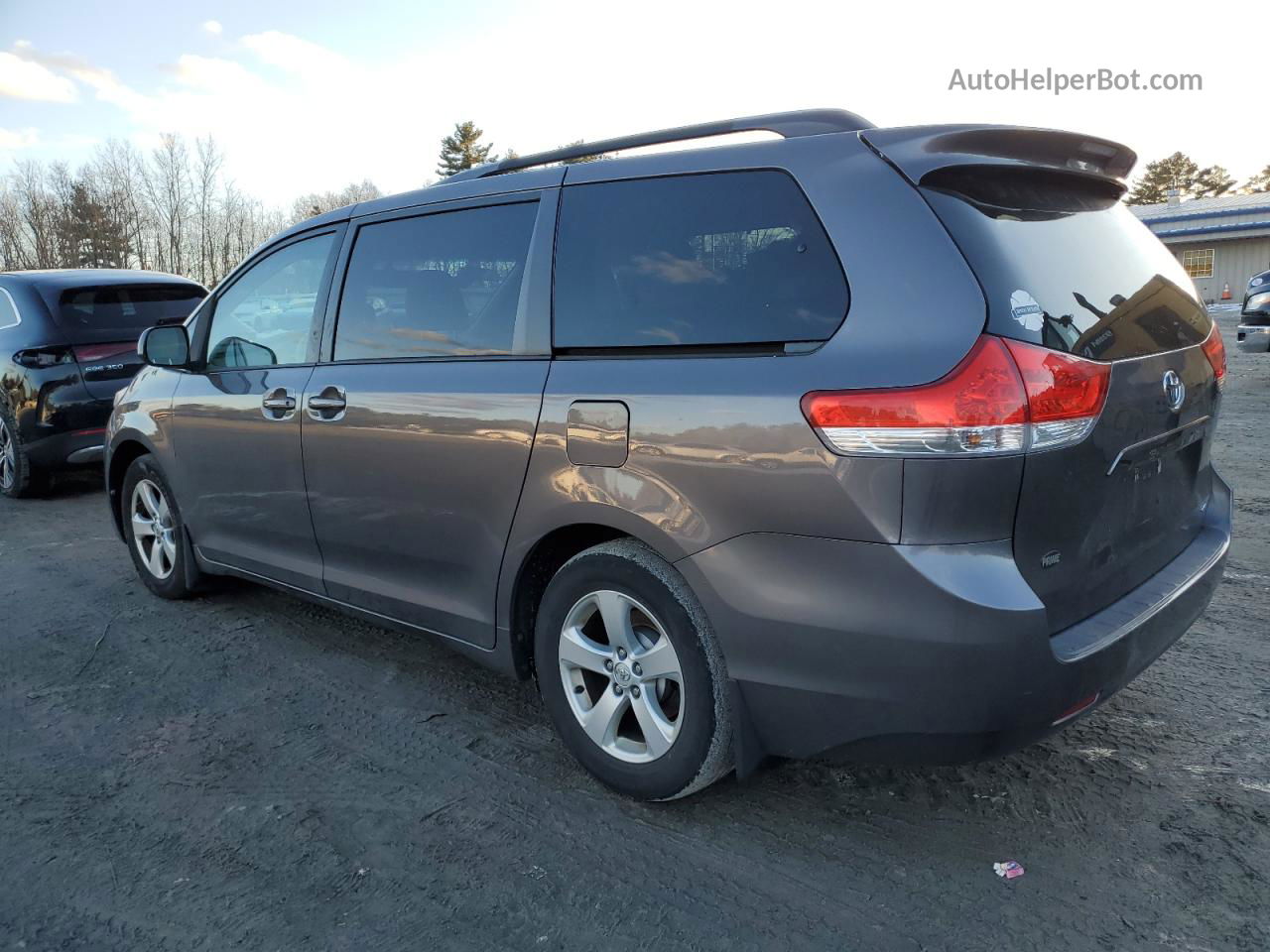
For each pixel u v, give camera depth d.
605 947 2.17
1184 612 2.59
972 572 2.07
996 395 2.03
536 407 2.76
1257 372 12.90
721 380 2.38
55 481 8.09
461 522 3.03
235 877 2.47
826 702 2.26
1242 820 2.57
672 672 2.54
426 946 2.19
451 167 68.38
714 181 2.58
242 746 3.20
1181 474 2.77
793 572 2.25
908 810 2.68
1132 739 3.03
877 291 2.21
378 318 3.41
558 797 2.82
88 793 2.92
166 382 4.43
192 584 4.57
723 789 2.83
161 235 58.62
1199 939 2.12
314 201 68.12
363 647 4.09
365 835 2.65
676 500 2.43
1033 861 2.43
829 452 2.16
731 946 2.16
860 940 2.16
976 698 2.09
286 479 3.69
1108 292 2.44
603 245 2.77
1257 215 37.78
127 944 2.23
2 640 4.27
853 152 2.38
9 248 56.50
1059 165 2.52
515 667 3.01
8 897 2.41
